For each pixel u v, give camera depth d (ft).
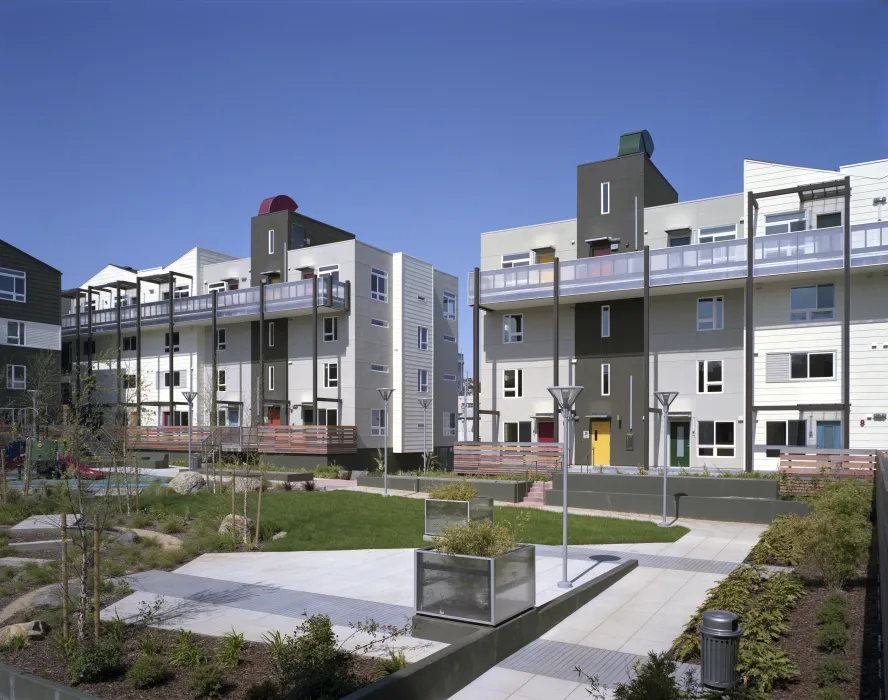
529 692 25.46
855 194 83.82
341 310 120.88
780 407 84.99
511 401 105.50
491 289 100.89
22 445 94.58
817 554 34.76
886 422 80.38
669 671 21.99
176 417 140.77
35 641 29.89
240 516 55.21
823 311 84.94
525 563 31.78
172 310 133.08
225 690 24.64
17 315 124.88
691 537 55.36
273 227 130.72
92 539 39.34
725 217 91.50
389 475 90.63
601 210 99.91
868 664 24.50
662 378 94.79
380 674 25.61
